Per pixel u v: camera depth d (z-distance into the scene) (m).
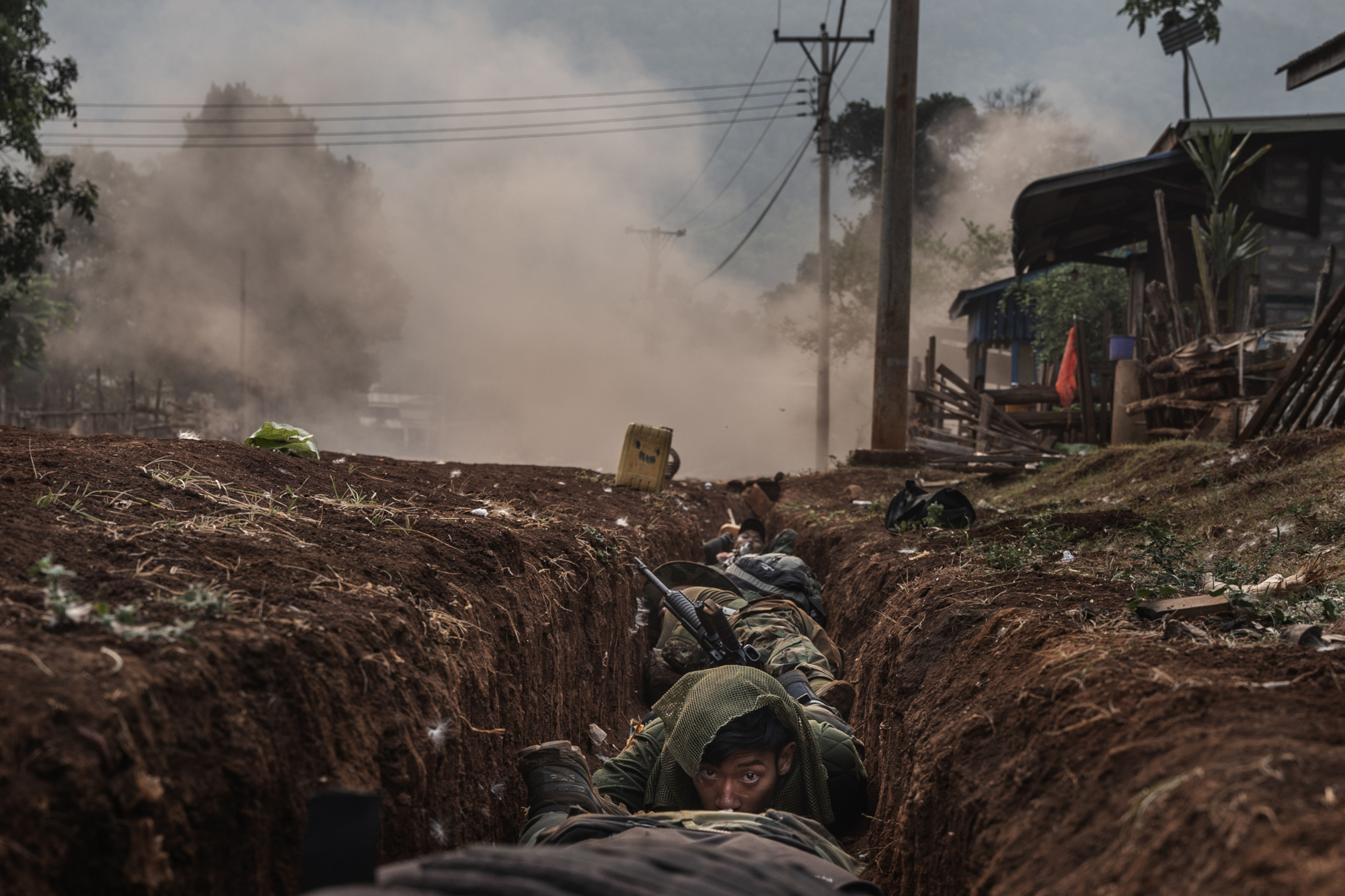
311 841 1.54
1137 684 2.19
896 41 13.75
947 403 15.27
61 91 17.11
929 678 3.39
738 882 1.71
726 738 3.07
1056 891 1.72
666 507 8.23
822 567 7.58
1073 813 1.90
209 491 3.39
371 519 3.60
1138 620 3.11
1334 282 14.22
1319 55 11.84
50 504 2.70
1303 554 4.18
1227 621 2.96
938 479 11.66
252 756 1.80
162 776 1.62
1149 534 4.75
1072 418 13.47
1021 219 16.12
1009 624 3.12
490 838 2.84
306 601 2.40
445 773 2.48
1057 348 21.84
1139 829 1.62
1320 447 6.30
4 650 1.63
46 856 1.37
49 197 17.33
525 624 3.49
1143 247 19.41
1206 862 1.42
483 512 4.72
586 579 4.59
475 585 3.33
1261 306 11.90
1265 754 1.60
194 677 1.80
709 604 4.61
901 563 5.20
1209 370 9.48
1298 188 14.32
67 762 1.44
